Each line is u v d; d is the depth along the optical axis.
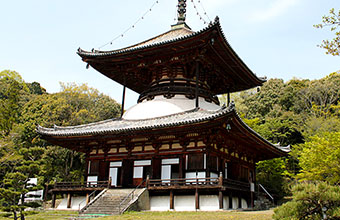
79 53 33.97
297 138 62.12
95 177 30.69
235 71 34.81
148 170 31.11
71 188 29.44
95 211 23.31
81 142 32.09
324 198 11.52
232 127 25.12
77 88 65.94
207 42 27.55
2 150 36.75
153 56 31.62
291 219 12.29
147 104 31.97
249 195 30.58
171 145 27.31
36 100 65.19
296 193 12.13
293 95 73.44
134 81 38.94
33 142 54.84
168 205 24.89
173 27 39.28
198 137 25.95
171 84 32.50
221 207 22.84
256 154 36.31
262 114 74.44
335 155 28.59
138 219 18.38
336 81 71.88
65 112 60.62
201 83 33.78
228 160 29.42
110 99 71.62
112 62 33.88
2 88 58.44
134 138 29.27
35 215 25.77
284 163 47.97
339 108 57.72
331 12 13.91
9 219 26.05
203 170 25.00
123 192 26.11
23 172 25.19
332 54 14.45
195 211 22.88
